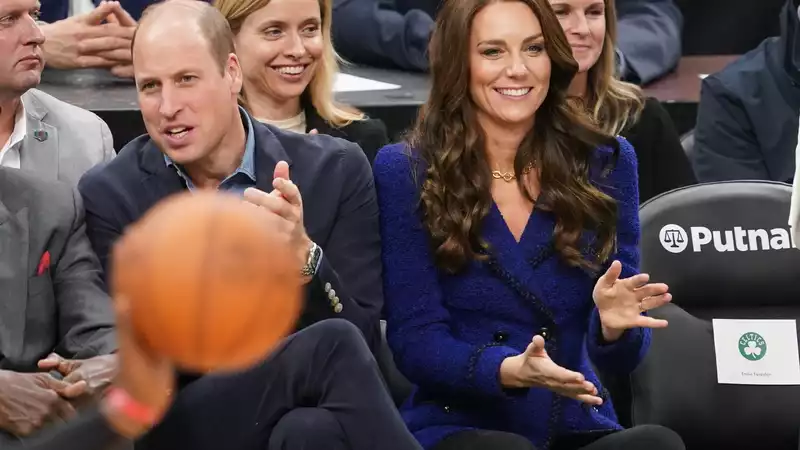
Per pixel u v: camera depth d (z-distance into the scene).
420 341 7.58
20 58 8.07
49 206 7.41
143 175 7.52
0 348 7.13
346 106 10.12
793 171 11.77
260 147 7.56
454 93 7.70
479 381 7.31
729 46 15.33
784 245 8.36
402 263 7.74
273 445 6.50
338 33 13.56
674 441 7.22
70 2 12.48
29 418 6.61
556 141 7.77
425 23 13.06
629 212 7.95
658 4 14.09
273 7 9.23
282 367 6.62
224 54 7.22
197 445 6.65
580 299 7.75
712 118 12.02
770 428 8.22
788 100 11.80
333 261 7.60
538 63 7.61
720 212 8.45
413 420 7.73
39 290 7.29
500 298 7.63
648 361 8.23
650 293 7.13
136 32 7.16
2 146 8.44
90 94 10.50
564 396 7.64
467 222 7.54
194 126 7.07
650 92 12.66
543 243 7.70
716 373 8.20
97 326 7.23
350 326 6.73
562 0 9.60
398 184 7.80
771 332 8.27
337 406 6.57
